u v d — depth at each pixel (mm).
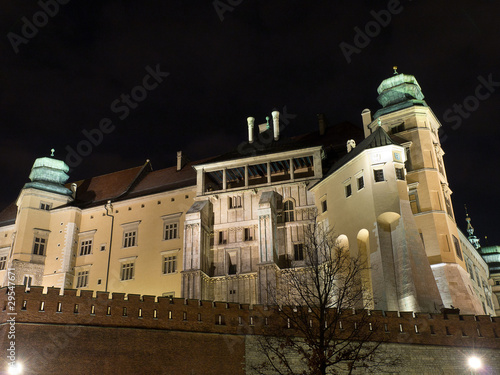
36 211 64312
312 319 37625
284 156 55906
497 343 36844
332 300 44719
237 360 36094
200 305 37125
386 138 47188
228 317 37312
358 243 46031
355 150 50719
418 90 56531
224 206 56281
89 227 64062
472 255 63062
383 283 41938
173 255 57750
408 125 52906
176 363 34969
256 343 36656
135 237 60781
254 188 55625
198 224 53375
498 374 35812
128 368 33938
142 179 67938
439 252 46812
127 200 62938
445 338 36844
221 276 52656
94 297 35125
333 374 32031
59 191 66312
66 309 34250
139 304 35844
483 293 65188
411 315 37625
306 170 56906
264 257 50375
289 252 52312
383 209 44219
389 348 36281
